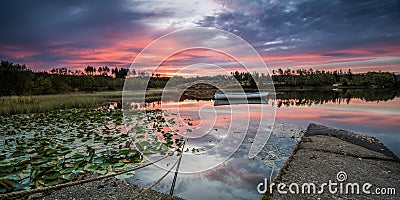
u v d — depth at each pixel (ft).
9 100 40.50
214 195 9.02
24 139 17.43
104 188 9.48
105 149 14.73
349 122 26.40
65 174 10.66
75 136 18.29
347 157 13.20
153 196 8.91
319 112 34.53
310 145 15.79
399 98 61.00
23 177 10.32
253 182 10.26
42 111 35.53
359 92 89.15
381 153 13.98
